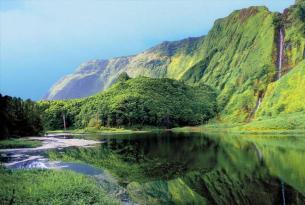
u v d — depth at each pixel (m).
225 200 45.78
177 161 78.12
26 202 34.38
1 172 48.09
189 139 144.88
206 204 43.59
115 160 79.06
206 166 71.00
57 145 115.69
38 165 66.69
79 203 35.34
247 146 108.25
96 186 44.78
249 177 59.75
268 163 73.38
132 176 59.28
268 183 54.81
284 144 108.88
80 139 150.00
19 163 69.38
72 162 73.94
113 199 40.94
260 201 45.12
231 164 73.31
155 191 48.66
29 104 162.50
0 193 36.31
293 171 63.91
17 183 41.66
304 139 122.94
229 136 159.12
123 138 159.88
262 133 167.12
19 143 113.44
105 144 122.19
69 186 40.84
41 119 168.75
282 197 47.19
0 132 123.75
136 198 43.75
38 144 115.44
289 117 197.25
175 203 43.31
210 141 132.12
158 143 126.19
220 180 57.53
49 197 36.53
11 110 138.50
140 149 104.12
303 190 50.28
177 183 54.91
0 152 92.31
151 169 67.12
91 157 83.88
